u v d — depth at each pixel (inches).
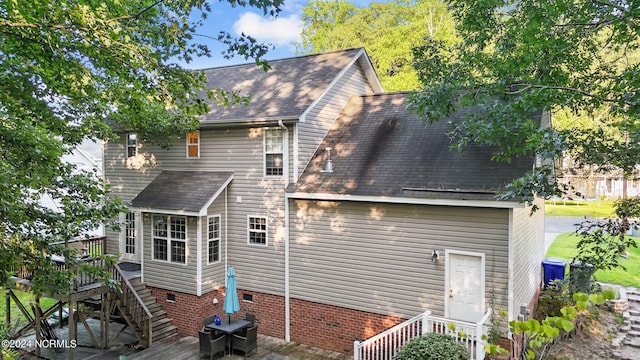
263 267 537.3
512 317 400.2
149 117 498.3
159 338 519.8
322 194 484.7
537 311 522.9
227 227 562.6
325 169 515.8
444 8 1012.5
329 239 494.0
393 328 416.2
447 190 420.2
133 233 657.0
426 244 441.1
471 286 422.0
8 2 243.9
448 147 480.7
